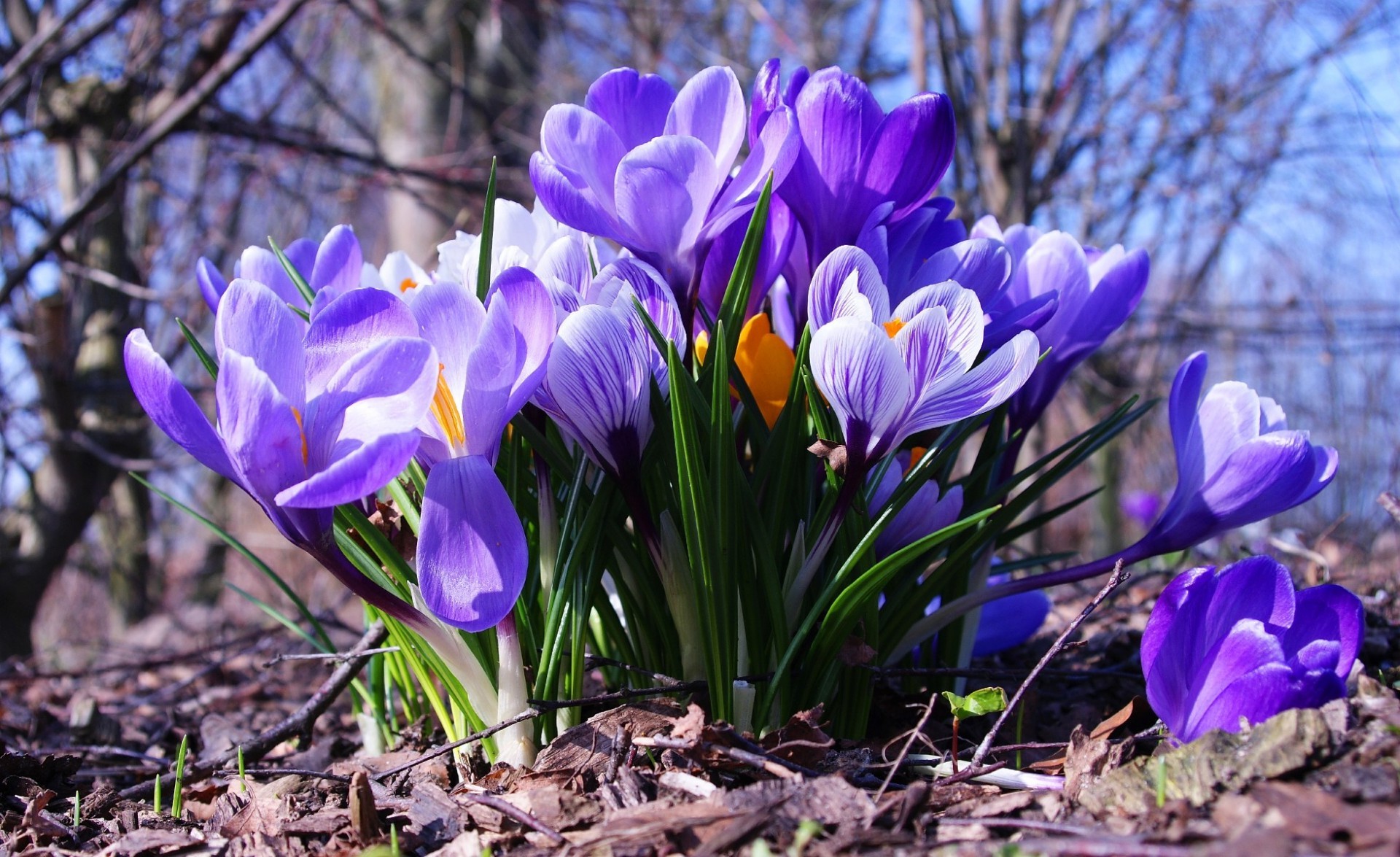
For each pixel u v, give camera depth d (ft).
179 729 1.80
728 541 1.21
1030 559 1.45
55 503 4.09
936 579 1.32
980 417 1.44
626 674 1.37
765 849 1.01
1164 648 1.17
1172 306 4.65
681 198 1.22
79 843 1.26
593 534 1.27
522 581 1.14
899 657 1.36
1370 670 1.36
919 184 1.28
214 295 1.36
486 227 1.26
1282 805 1.02
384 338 1.13
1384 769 1.05
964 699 1.20
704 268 1.35
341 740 1.62
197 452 1.14
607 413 1.19
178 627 3.49
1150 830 1.05
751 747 1.19
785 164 1.22
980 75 3.71
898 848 1.07
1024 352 1.16
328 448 1.13
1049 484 1.36
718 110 1.26
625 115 1.30
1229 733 1.11
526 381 1.14
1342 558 2.27
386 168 4.15
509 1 4.85
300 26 5.28
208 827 1.26
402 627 1.33
